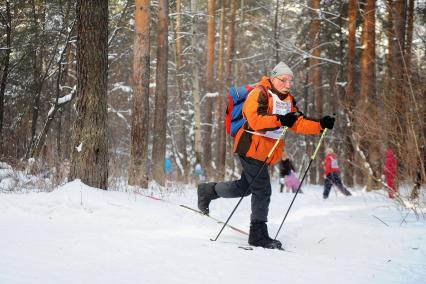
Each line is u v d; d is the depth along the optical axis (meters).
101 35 6.57
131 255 3.16
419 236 4.44
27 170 9.40
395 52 12.41
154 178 13.55
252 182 4.12
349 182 16.33
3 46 15.17
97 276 2.56
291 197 10.59
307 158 22.64
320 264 3.31
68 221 4.77
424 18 16.50
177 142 30.41
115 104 22.67
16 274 2.48
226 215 6.35
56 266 2.74
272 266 3.12
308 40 22.78
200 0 25.47
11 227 4.18
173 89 28.03
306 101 24.06
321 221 5.91
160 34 13.79
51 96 18.28
